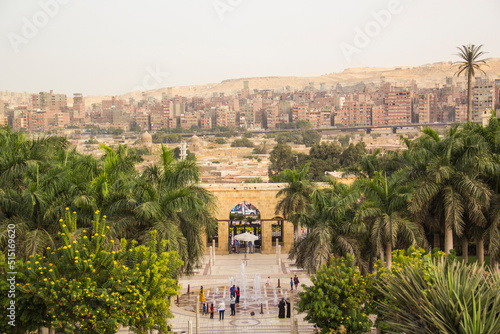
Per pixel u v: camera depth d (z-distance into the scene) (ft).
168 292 118.93
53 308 105.09
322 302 120.26
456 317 81.35
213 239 247.70
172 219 144.25
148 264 117.39
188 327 140.67
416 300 89.04
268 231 261.85
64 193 134.41
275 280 207.92
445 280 90.33
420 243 146.20
